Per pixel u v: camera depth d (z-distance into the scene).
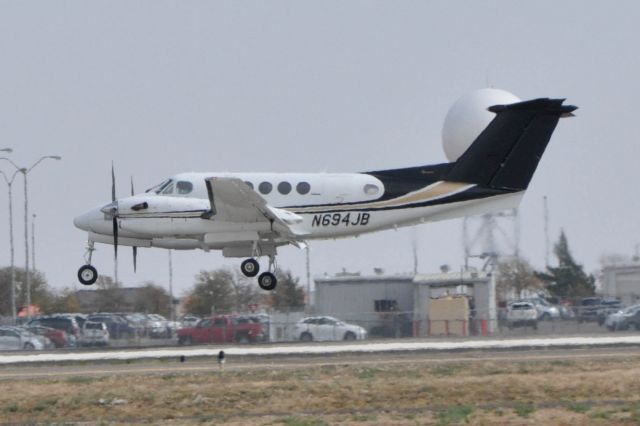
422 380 94.25
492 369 101.50
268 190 131.25
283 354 121.50
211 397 87.38
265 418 78.88
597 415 74.62
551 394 85.00
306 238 132.88
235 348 134.00
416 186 131.75
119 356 123.06
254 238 130.00
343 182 131.62
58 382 99.69
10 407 85.81
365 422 75.56
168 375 103.38
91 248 132.88
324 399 85.62
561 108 128.88
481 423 73.56
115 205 129.75
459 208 131.88
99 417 81.94
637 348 121.62
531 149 130.50
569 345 124.31
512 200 131.38
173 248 133.38
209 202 129.00
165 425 77.44
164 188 132.00
